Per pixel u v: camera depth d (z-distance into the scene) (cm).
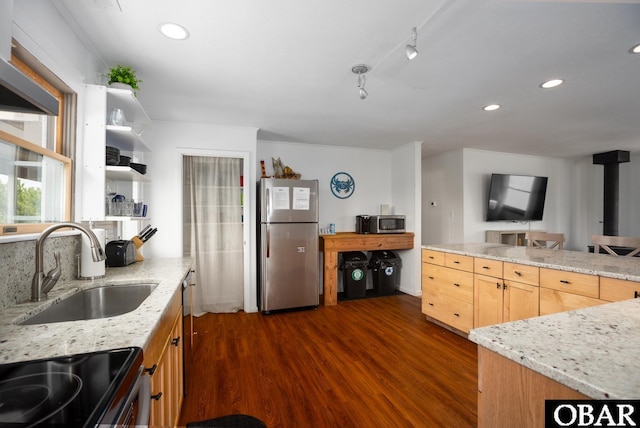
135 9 154
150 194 329
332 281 401
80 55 177
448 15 158
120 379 69
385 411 182
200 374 222
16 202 128
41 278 127
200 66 214
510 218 515
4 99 86
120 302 167
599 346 72
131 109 212
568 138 423
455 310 293
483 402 79
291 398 194
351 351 260
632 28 169
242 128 361
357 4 151
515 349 70
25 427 54
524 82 240
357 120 339
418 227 448
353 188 484
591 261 222
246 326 319
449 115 322
